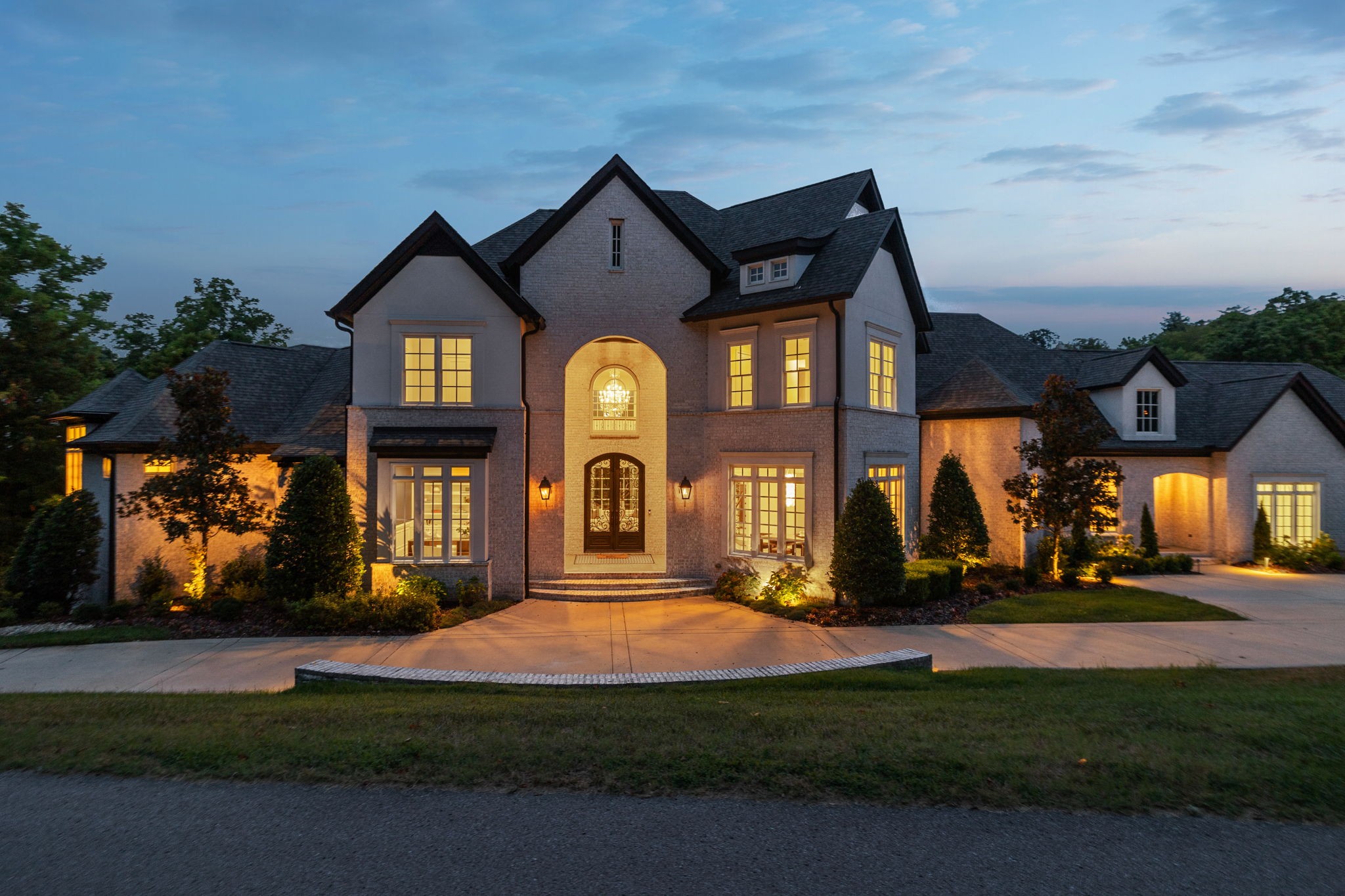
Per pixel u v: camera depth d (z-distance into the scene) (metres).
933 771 6.16
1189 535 22.50
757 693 9.24
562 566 17.48
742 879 4.63
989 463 19.53
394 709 8.11
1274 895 4.47
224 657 11.80
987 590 16.22
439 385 16.70
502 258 19.22
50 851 4.98
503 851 4.98
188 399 14.17
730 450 17.67
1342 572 20.02
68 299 26.14
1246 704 8.25
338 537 14.69
